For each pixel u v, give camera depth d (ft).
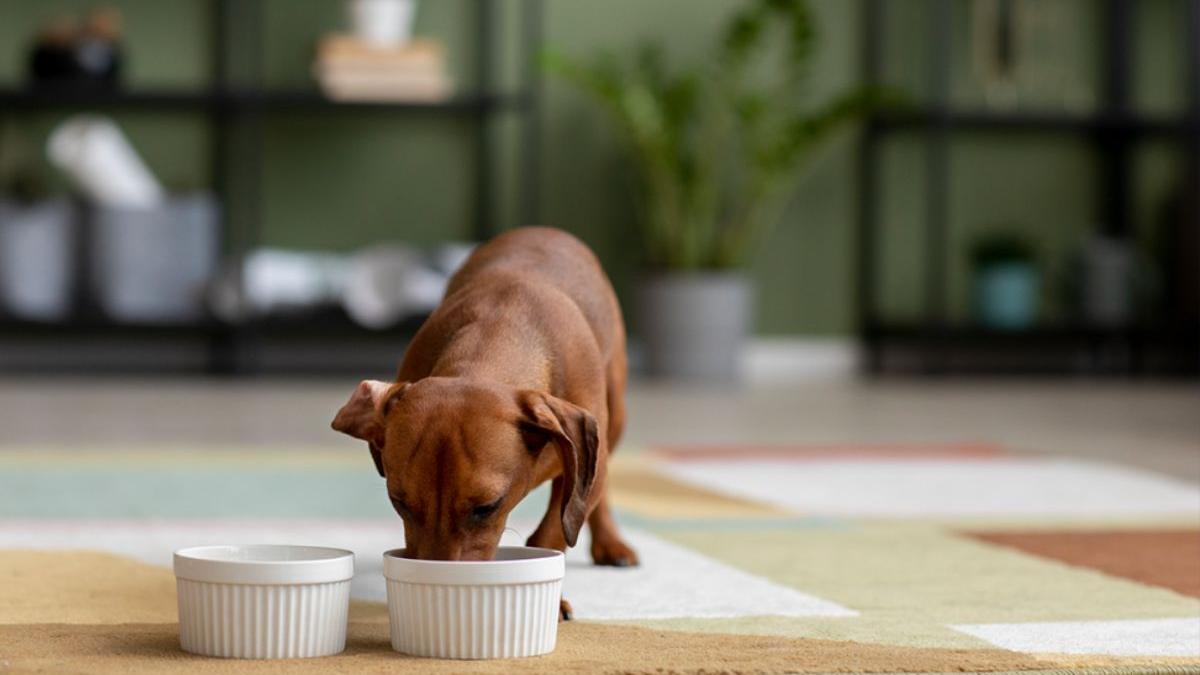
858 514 10.85
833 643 6.52
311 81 24.76
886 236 26.63
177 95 23.16
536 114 24.99
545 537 6.94
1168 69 27.35
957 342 26.86
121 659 5.98
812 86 26.27
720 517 10.56
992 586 8.07
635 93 23.85
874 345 26.14
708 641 6.53
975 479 12.96
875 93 23.67
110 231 23.03
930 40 26.23
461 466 5.91
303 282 23.70
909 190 26.66
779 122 24.86
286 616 5.98
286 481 12.05
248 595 5.96
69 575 7.89
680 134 24.52
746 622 7.00
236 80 24.71
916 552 9.18
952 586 8.06
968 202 26.91
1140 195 27.35
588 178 25.61
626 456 14.17
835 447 15.43
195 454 13.75
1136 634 6.86
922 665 6.08
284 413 17.94
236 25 24.63
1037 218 27.07
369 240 25.17
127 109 24.35
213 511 10.46
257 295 23.47
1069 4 26.76
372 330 23.36
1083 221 27.20
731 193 25.85
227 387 21.90
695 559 8.80
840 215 26.45
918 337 25.30
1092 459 14.73
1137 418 19.11
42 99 22.99
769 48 26.03
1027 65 26.68
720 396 21.35
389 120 25.13
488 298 7.26
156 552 8.70
